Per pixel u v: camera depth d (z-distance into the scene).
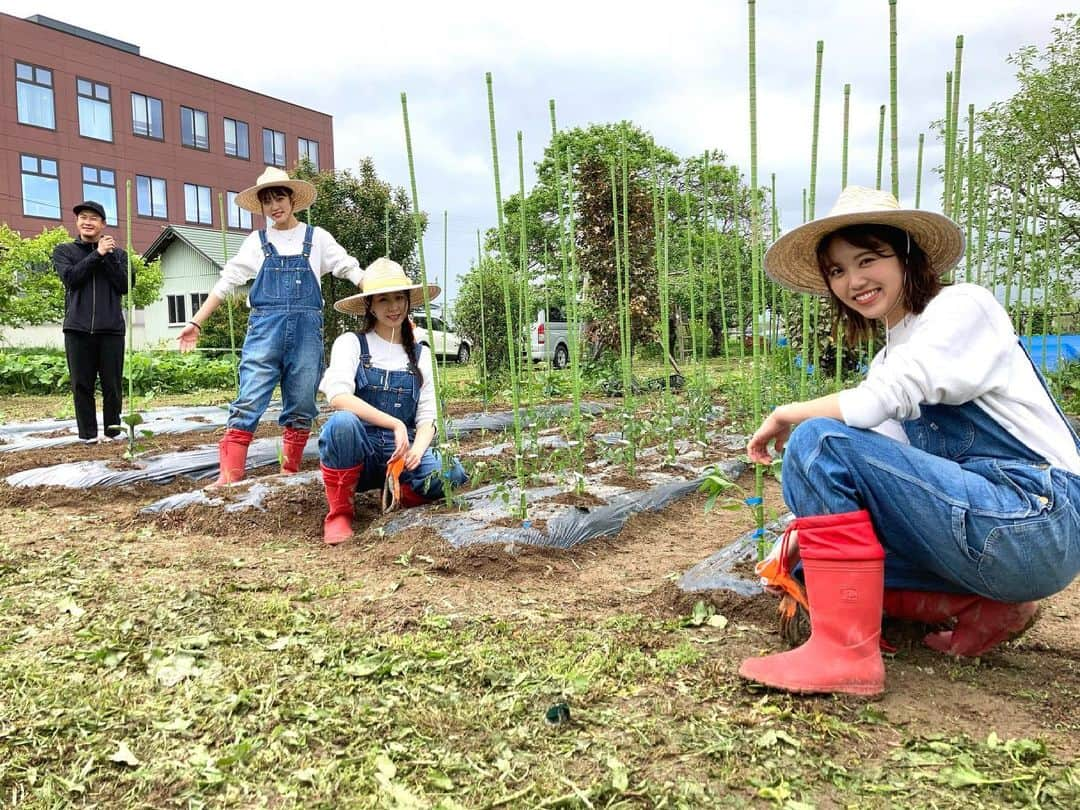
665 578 3.05
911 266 1.98
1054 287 7.04
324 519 3.86
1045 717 1.87
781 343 8.67
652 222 12.16
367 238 13.69
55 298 16.34
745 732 1.81
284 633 2.47
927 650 2.22
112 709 1.95
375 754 1.74
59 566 3.18
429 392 3.88
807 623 2.36
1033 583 1.86
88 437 6.29
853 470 1.92
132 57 28.64
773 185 4.65
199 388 14.28
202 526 3.82
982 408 1.90
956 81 2.80
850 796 1.58
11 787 1.63
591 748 1.76
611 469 4.70
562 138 22.27
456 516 3.59
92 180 27.81
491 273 13.69
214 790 1.64
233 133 32.22
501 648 2.32
